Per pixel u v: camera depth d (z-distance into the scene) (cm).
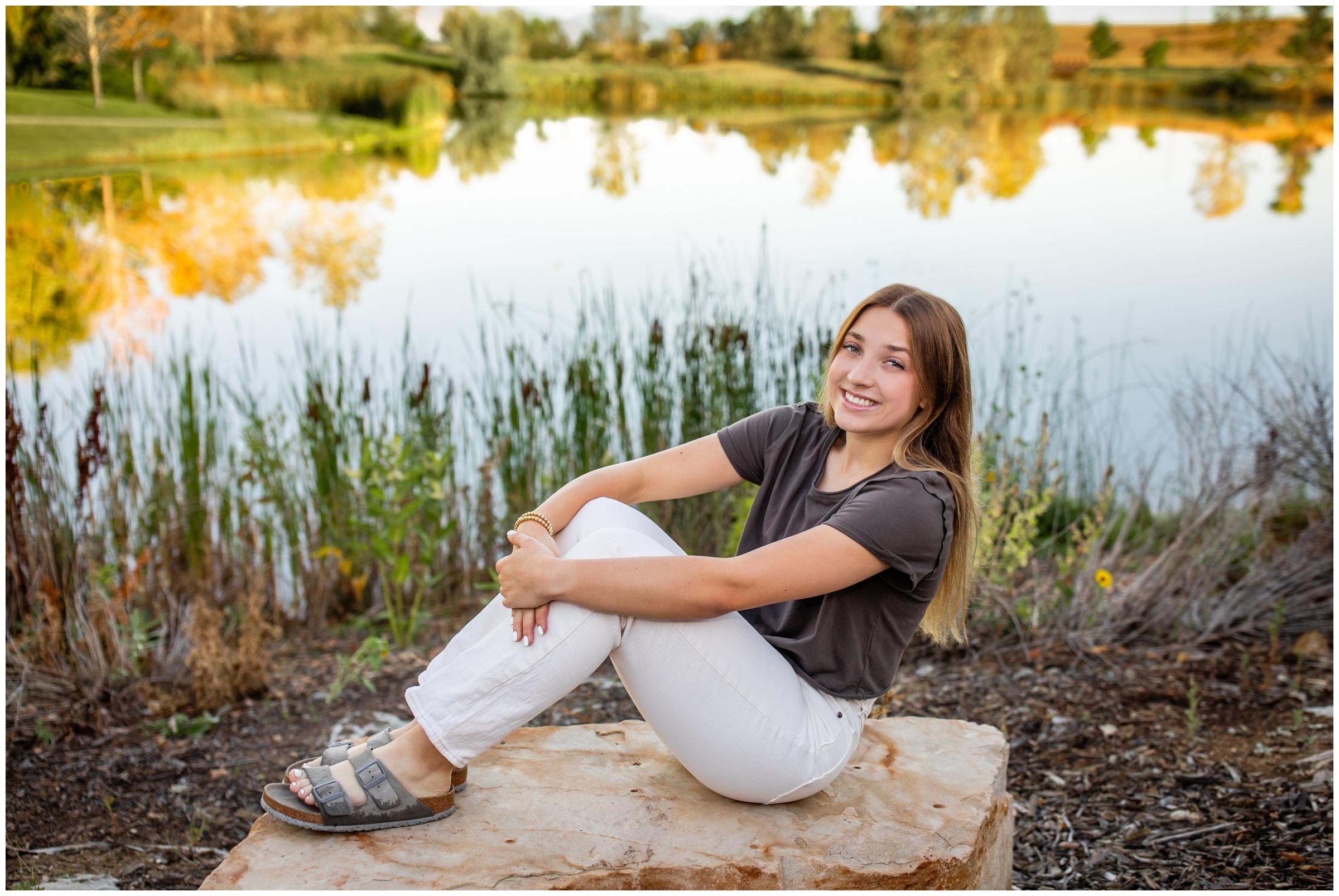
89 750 252
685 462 179
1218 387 370
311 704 279
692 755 156
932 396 151
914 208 845
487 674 146
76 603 288
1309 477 337
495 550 354
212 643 278
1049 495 311
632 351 374
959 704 275
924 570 147
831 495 157
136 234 723
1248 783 226
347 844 149
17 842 212
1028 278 623
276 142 1011
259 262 696
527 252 690
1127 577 338
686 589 142
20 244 649
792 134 1128
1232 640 303
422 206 851
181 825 223
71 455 341
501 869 142
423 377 348
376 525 345
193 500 333
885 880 146
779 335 393
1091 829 217
